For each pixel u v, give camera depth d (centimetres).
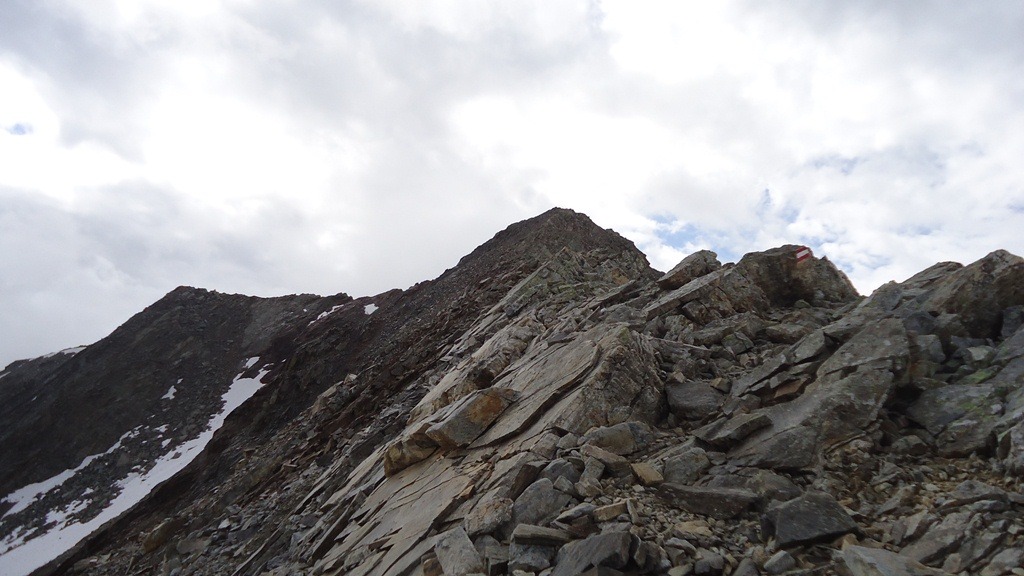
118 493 6444
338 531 1347
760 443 870
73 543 5362
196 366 9850
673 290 1961
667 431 1087
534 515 816
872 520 654
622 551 634
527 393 1358
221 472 4019
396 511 1154
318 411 3694
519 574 687
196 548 1978
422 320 5106
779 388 1053
